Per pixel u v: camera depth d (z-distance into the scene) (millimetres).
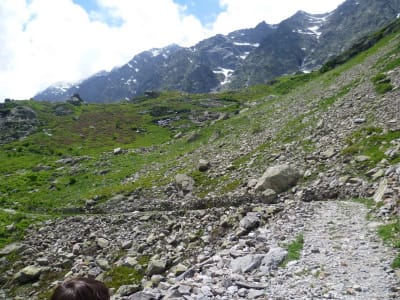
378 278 12648
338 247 15875
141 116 161000
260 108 73500
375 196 21594
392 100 34750
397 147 25641
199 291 13328
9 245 34812
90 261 28125
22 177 64500
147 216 32469
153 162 58781
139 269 24172
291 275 13938
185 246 25016
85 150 106250
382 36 106750
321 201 24109
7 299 26750
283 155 36219
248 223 22516
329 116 40469
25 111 155875
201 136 66250
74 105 185250
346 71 66250
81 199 45969
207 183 38375
